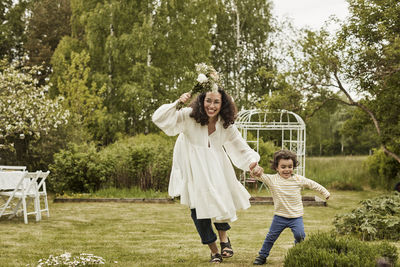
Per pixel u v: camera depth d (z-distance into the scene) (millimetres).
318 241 3752
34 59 26188
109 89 21391
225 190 3994
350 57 11555
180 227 7668
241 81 24609
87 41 21625
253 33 24422
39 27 28094
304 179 4594
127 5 21703
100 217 8859
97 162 12930
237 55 24281
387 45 11203
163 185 13102
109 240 6188
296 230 4414
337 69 11969
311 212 10180
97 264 4215
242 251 5242
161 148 13820
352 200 12617
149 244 5840
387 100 11875
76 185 12914
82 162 12820
